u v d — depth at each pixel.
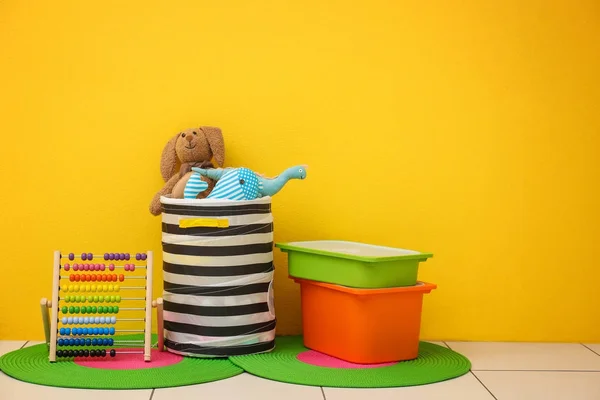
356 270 2.36
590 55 2.81
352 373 2.28
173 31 2.73
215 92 2.74
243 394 2.10
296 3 2.75
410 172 2.79
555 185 2.82
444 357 2.52
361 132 2.78
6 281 2.71
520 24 2.79
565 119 2.81
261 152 2.76
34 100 2.70
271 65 2.75
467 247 2.81
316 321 2.54
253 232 2.44
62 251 2.72
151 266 2.43
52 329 2.38
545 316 2.83
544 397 2.13
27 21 2.68
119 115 2.72
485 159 2.80
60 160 2.71
